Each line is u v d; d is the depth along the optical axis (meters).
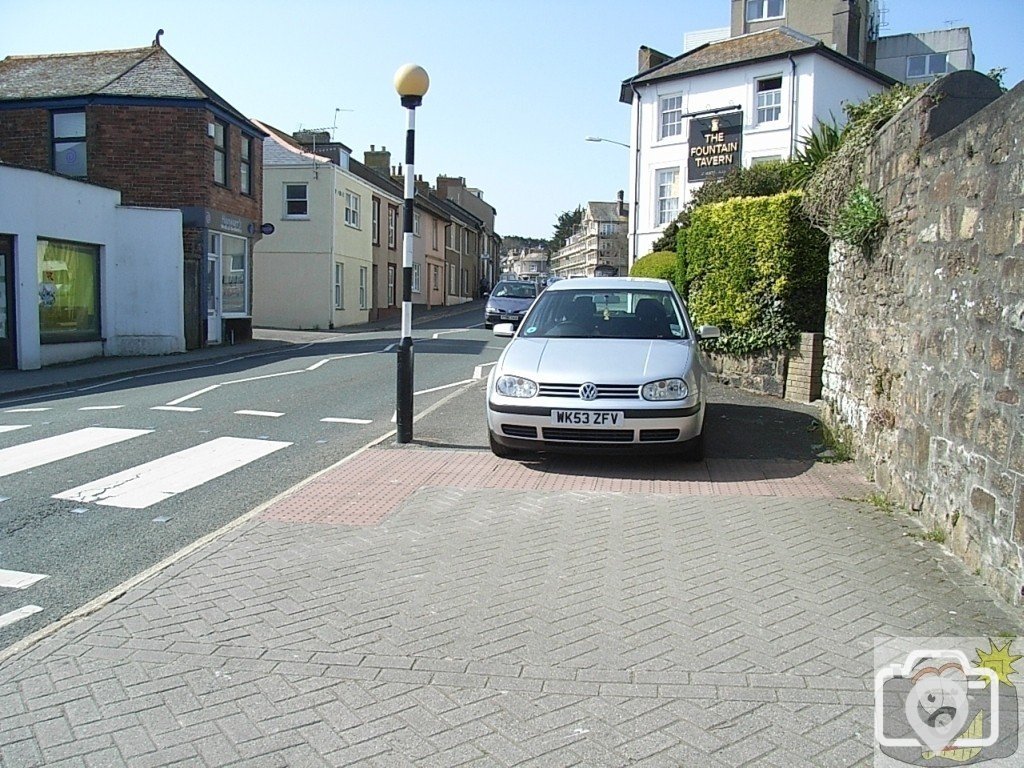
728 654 3.84
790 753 3.08
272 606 4.40
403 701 3.46
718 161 26.14
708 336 8.61
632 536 5.53
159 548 5.55
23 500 6.61
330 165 30.61
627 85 29.28
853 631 4.06
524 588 4.63
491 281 79.12
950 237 5.31
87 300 18.47
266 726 3.28
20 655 3.86
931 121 5.93
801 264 10.88
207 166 21.12
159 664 3.77
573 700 3.45
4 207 15.56
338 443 8.88
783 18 33.91
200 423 9.94
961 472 5.02
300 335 26.89
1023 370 4.21
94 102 20.58
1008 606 4.30
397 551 5.25
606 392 7.09
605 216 112.12
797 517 5.94
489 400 7.50
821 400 10.06
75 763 3.04
